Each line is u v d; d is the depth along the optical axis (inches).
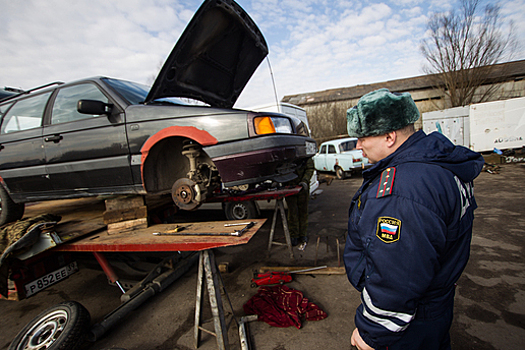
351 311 90.2
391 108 35.8
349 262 42.0
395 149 39.2
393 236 32.1
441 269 35.0
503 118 385.1
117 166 98.7
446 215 32.5
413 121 37.3
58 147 108.1
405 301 31.4
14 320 105.5
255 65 129.5
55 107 112.5
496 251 124.3
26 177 115.7
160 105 96.5
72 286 130.3
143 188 97.0
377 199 34.9
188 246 69.6
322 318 86.5
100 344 84.3
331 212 217.9
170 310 100.0
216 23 92.8
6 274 83.4
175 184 96.7
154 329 90.0
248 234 71.6
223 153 88.4
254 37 111.3
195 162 96.0
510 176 295.0
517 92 790.5
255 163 87.8
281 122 101.6
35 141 112.6
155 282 104.4
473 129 404.2
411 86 966.4
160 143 95.7
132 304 92.0
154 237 81.9
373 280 33.8
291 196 147.7
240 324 83.4
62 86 114.3
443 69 693.9
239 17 97.1
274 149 88.7
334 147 408.5
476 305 88.3
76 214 139.0
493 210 183.5
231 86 132.1
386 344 34.0
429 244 30.8
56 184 111.9
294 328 83.3
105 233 98.0
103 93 103.0
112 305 110.1
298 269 118.3
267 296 97.7
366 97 38.3
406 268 31.2
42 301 118.0
